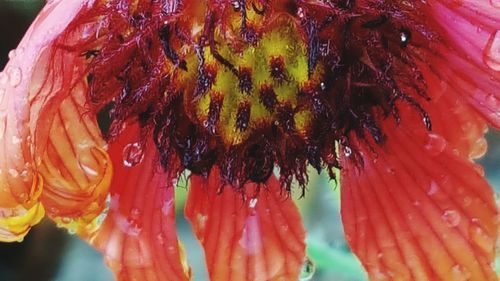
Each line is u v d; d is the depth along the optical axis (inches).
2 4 7.7
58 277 8.0
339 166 4.3
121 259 4.5
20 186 3.8
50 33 3.8
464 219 4.4
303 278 4.8
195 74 4.0
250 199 4.5
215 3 3.9
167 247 4.5
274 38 4.0
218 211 4.5
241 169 4.3
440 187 4.4
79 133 4.1
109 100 4.2
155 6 4.0
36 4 7.8
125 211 4.4
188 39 4.0
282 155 4.2
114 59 4.1
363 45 4.1
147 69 4.1
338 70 4.0
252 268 4.6
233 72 4.0
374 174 4.5
